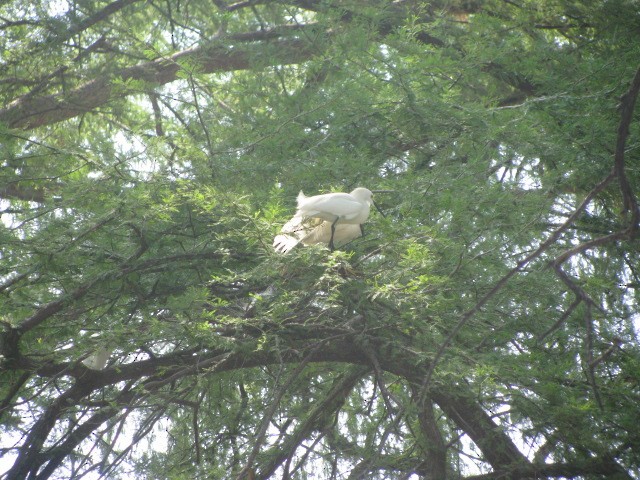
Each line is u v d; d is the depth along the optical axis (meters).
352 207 12.30
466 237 12.90
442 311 11.88
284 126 15.58
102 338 11.97
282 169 14.93
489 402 12.09
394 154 16.86
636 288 15.54
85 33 21.73
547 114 15.66
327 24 18.14
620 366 13.55
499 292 13.17
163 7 22.28
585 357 13.33
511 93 22.06
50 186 15.07
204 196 11.84
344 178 14.66
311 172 14.52
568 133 15.14
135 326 12.38
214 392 15.23
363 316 12.41
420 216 13.32
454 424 15.11
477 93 21.20
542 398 12.01
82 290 13.23
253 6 21.25
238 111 16.91
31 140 15.12
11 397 13.34
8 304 13.41
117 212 13.25
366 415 14.82
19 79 20.69
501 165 16.12
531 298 13.53
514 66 17.88
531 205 14.16
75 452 13.20
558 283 13.98
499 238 13.58
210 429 14.97
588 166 14.82
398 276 10.91
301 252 11.03
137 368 13.33
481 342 12.93
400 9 20.89
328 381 16.44
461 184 13.83
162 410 12.73
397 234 11.70
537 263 14.05
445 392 12.21
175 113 16.67
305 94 16.81
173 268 13.95
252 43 18.52
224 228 13.35
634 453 11.89
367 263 12.77
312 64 16.78
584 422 11.78
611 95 16.12
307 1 20.94
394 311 12.16
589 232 16.42
